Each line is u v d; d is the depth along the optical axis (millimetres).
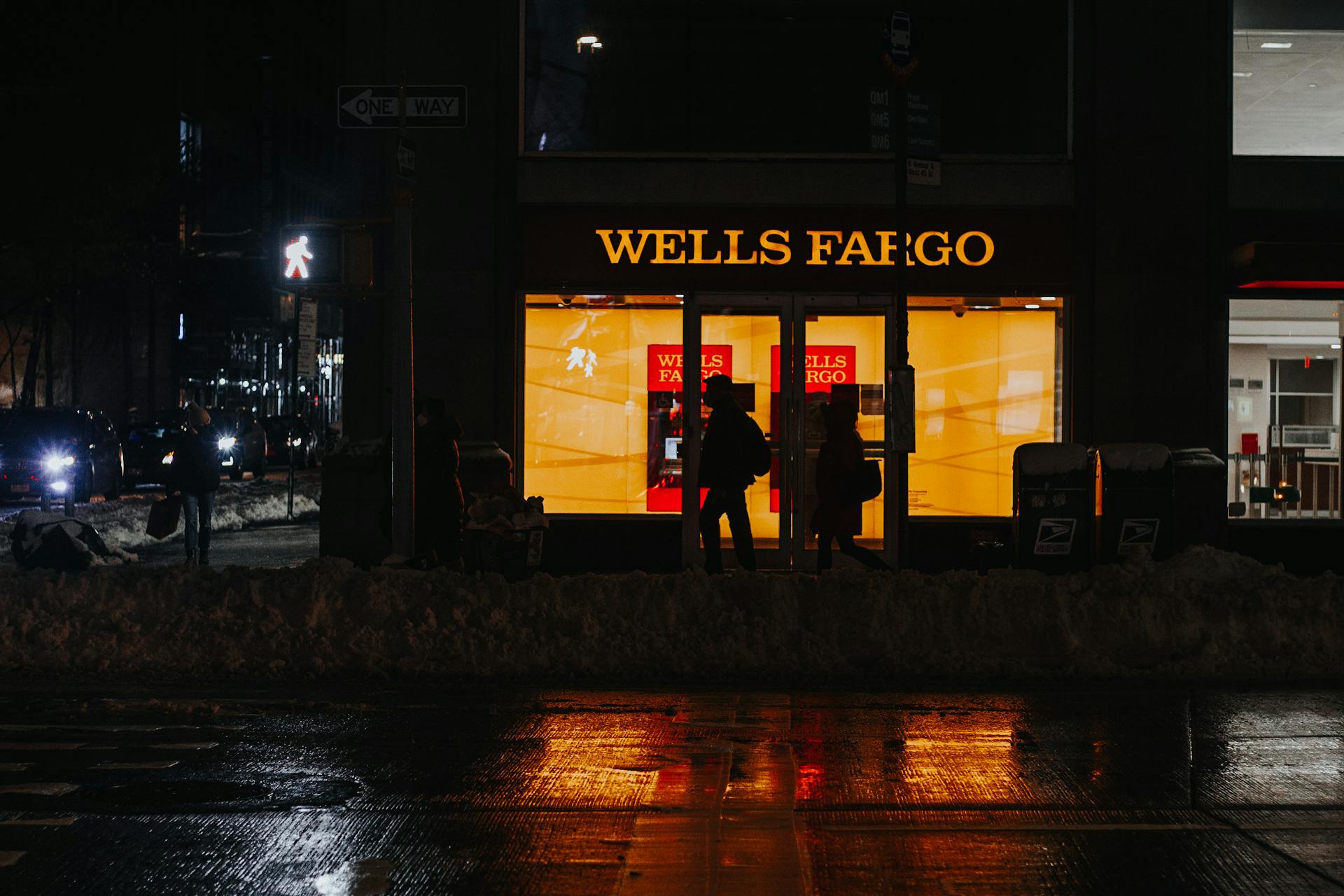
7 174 40781
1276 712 9328
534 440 17047
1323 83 17078
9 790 7156
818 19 17062
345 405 17047
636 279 16906
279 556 19734
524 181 16922
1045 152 17062
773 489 17078
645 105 17031
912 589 11477
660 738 8469
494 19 16938
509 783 7324
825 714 9227
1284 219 17047
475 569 14930
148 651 11000
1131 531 14742
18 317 51375
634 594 11586
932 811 6816
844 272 16922
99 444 31422
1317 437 17375
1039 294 16938
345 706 9469
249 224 69688
